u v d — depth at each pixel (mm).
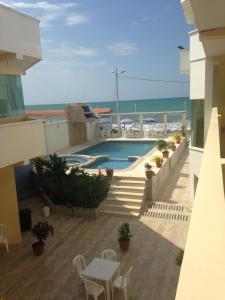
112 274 9312
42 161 18922
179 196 17734
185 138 30391
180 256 9883
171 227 14102
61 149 29516
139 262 11414
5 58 12234
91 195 15609
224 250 1387
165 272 10727
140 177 17609
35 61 14070
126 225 12586
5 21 11211
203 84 13648
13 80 12086
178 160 26078
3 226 12602
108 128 36125
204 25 5250
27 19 12531
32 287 10258
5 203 12914
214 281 1152
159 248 12336
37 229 12219
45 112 41688
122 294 9727
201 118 14414
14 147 10953
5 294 9953
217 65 12758
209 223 1707
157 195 18109
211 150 4055
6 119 11781
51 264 11594
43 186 17922
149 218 15180
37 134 12164
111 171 18266
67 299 9602
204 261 1301
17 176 18578
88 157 25844
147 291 9773
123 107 140500
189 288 1111
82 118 30203
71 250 12555
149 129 35406
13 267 11500
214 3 4074
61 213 16391
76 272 10992
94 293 9094
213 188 2395
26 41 12469
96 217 15539
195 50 14188
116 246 12711
